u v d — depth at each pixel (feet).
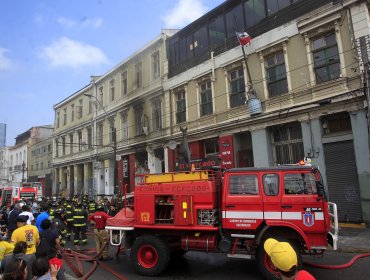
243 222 25.55
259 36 58.65
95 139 113.09
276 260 9.05
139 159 92.32
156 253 27.09
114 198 73.00
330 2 49.42
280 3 56.59
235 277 25.44
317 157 49.49
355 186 45.55
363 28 45.03
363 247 33.50
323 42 50.60
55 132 144.46
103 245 32.83
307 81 51.55
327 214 23.94
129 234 30.66
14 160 203.72
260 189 25.59
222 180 27.91
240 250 26.27
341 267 25.79
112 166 105.81
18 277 12.75
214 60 67.31
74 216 41.19
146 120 87.25
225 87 64.75
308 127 50.93
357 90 44.86
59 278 15.34
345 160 46.88
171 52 81.10
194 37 74.18
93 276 26.99
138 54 91.66
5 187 105.19
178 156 75.05
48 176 155.02
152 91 84.38
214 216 26.53
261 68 58.39
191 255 33.53
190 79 72.84
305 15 51.75
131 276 27.09
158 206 28.84
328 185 48.26
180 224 27.12
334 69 48.91
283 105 54.39
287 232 24.91
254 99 57.36
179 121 77.15
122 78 101.60
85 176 118.52
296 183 24.99
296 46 53.36
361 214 44.50
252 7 61.21
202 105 70.85
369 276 24.25
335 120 48.98
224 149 63.52
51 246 22.75
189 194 27.22
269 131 57.41
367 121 44.21
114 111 102.78
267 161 56.03
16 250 16.96
